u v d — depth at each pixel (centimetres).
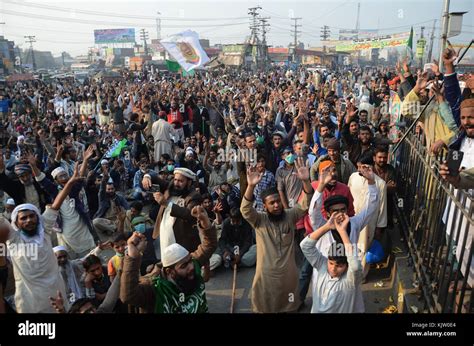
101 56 9681
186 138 1219
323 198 475
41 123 1395
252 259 611
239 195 722
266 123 927
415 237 512
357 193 520
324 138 746
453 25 780
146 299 341
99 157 986
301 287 491
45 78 4678
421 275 439
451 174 332
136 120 1217
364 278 533
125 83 3052
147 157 1059
